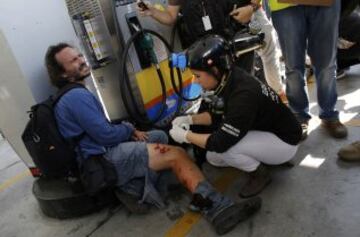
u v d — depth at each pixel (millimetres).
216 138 1619
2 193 2672
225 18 2039
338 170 1874
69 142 1810
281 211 1700
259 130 1755
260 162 1861
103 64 2410
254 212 1707
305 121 2229
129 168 1875
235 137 1590
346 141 2100
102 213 2078
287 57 2092
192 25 2096
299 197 1760
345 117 2377
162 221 1860
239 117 1548
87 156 1844
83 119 1733
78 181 1967
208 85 1618
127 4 2412
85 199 2014
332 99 2111
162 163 1877
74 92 1749
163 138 2176
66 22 2150
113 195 2088
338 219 1558
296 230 1562
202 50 1513
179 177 1856
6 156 3486
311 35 2014
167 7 2602
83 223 2021
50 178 2195
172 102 2811
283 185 1880
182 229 1761
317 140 2191
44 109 1756
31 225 2127
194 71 1581
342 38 2711
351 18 2609
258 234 1597
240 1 2059
